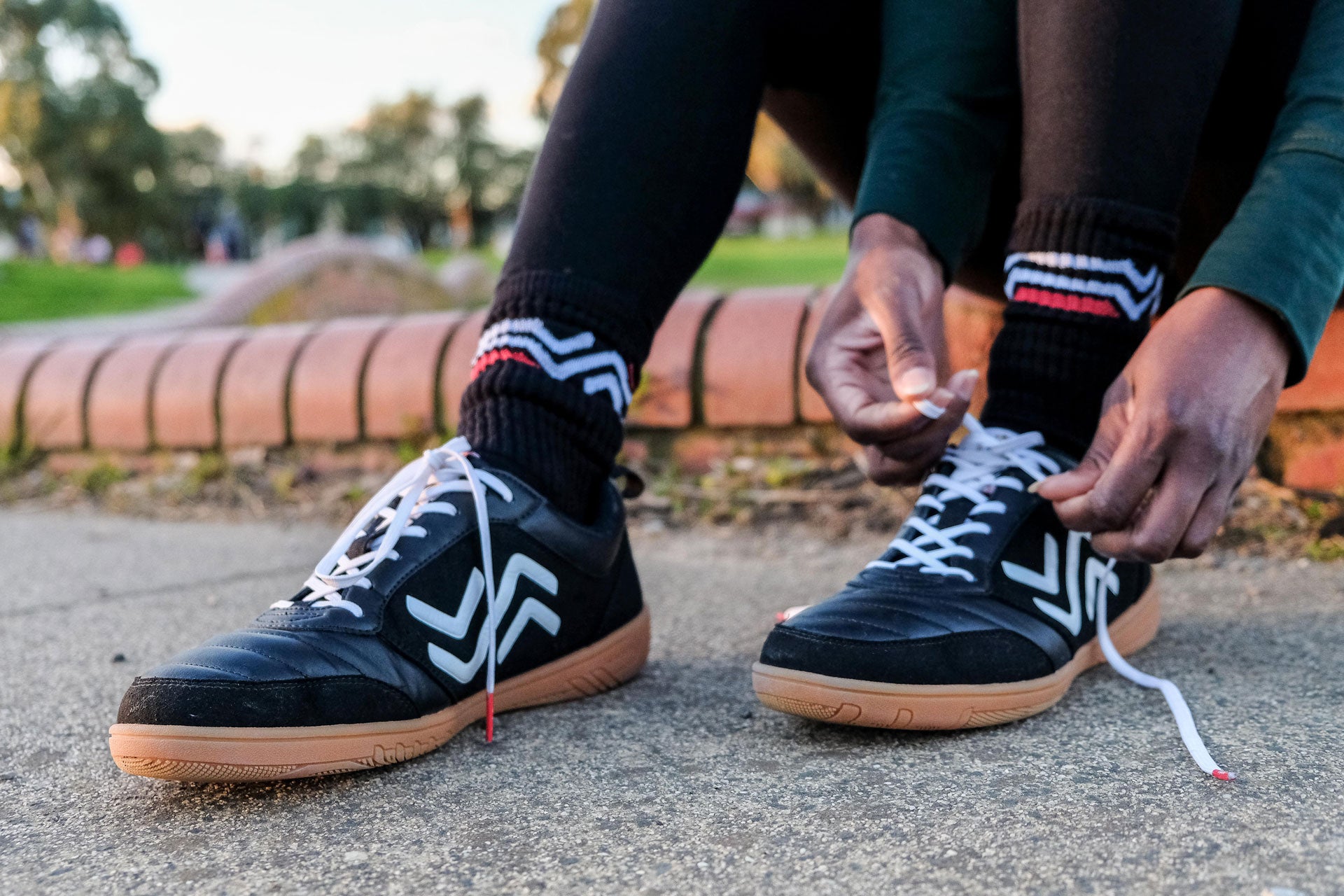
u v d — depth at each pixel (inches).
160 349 99.6
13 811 30.6
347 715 31.5
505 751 34.4
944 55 38.7
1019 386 37.8
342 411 88.5
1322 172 31.6
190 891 25.3
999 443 37.3
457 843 27.4
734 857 25.8
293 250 197.3
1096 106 34.2
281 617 33.8
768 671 33.8
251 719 30.0
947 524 37.0
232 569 67.2
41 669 45.7
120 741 30.0
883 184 37.9
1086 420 37.0
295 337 94.5
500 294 37.9
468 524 35.9
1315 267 30.7
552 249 37.1
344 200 2497.5
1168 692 33.9
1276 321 30.5
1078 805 27.5
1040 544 36.4
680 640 48.0
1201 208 45.6
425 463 36.2
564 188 37.1
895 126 39.1
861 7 41.7
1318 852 24.2
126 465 98.3
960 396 33.3
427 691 33.7
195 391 94.5
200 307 210.7
